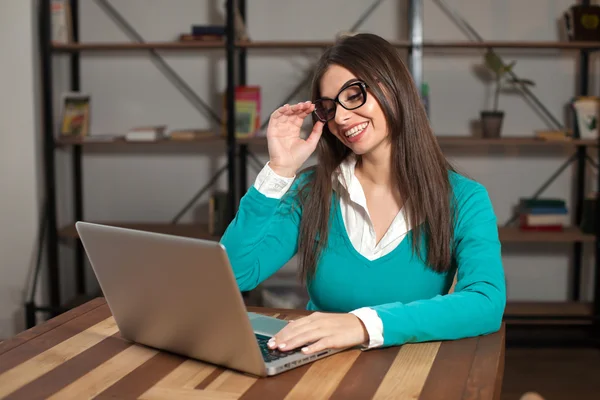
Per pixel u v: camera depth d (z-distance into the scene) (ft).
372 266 5.74
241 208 5.62
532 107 13.43
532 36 13.37
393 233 5.73
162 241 4.07
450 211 5.72
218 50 13.62
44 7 12.02
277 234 6.06
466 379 4.04
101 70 13.74
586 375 11.22
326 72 5.62
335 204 5.94
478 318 4.81
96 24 13.61
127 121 13.82
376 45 5.63
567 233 12.51
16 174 12.33
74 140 12.48
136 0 13.57
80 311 5.49
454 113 13.55
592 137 12.45
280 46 12.07
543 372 11.35
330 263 5.87
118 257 4.41
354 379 4.05
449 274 5.86
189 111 13.76
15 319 12.53
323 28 13.51
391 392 3.85
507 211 13.70
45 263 12.76
